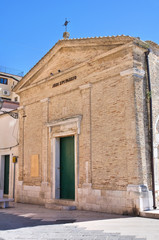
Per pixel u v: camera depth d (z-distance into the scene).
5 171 20.08
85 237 7.49
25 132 17.41
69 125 14.20
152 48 12.82
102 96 12.77
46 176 15.27
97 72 13.09
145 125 11.54
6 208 14.30
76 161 13.46
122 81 11.93
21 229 8.78
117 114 11.98
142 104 11.59
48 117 15.75
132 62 11.62
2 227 9.17
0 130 20.53
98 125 12.74
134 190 10.72
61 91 15.02
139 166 10.91
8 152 19.16
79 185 13.16
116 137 11.88
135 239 7.09
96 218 10.45
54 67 15.77
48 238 7.50
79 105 13.91
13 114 18.22
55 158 15.02
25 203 16.52
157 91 12.66
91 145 12.94
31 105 17.22
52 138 15.23
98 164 12.47
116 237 7.36
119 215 10.91
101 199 12.02
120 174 11.49
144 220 9.65
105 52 12.65
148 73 12.01
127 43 11.77
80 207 12.93
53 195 14.77
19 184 17.17
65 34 16.05
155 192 11.30
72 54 14.68
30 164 16.62
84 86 13.52
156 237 7.27
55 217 10.99
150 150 11.45
